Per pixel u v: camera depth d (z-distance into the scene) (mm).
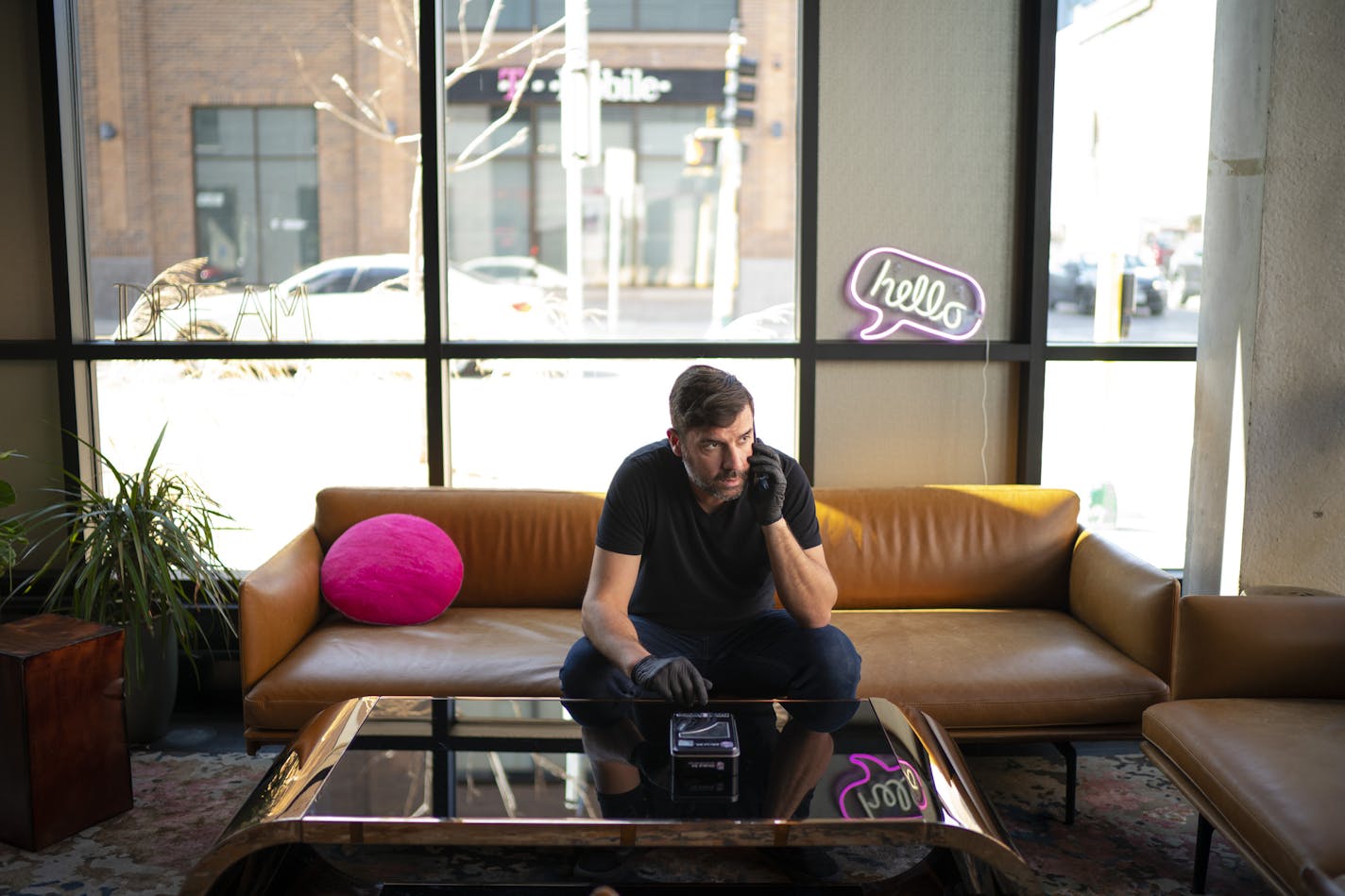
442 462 3783
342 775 1978
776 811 1843
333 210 8461
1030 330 3664
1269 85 3092
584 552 3371
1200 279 3781
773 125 15133
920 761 2059
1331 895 1714
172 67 7863
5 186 3635
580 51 7195
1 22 3574
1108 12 3699
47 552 3717
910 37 3602
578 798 1887
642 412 3941
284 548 3143
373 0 7340
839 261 3689
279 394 3871
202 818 2766
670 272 15266
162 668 3238
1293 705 2381
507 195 12188
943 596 3375
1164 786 2990
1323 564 3262
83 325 3773
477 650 2895
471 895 2121
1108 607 2971
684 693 2209
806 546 2602
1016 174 3674
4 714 2561
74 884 2430
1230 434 3299
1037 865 2523
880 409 3734
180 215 8273
